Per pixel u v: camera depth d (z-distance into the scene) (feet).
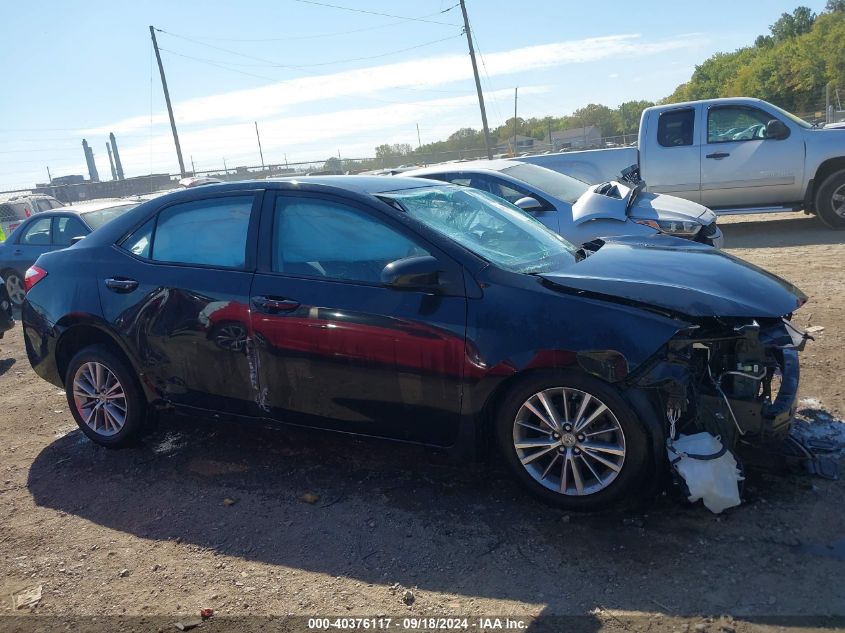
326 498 13.16
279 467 14.60
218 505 13.25
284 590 10.55
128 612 10.32
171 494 13.84
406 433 12.71
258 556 11.50
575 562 10.57
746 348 11.57
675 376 10.98
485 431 12.23
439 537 11.57
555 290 11.75
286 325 13.14
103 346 15.67
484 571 10.57
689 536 10.91
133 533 12.55
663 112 37.29
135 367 15.08
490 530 11.62
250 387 13.83
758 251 32.86
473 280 12.03
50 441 17.26
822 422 14.21
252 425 14.21
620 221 23.93
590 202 24.64
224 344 13.87
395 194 13.76
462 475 13.56
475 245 12.92
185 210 14.92
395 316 12.28
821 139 34.96
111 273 15.28
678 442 11.33
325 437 13.58
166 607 10.37
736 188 36.58
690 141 36.83
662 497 11.98
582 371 11.22
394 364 12.34
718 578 9.90
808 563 10.05
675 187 37.37
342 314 12.66
